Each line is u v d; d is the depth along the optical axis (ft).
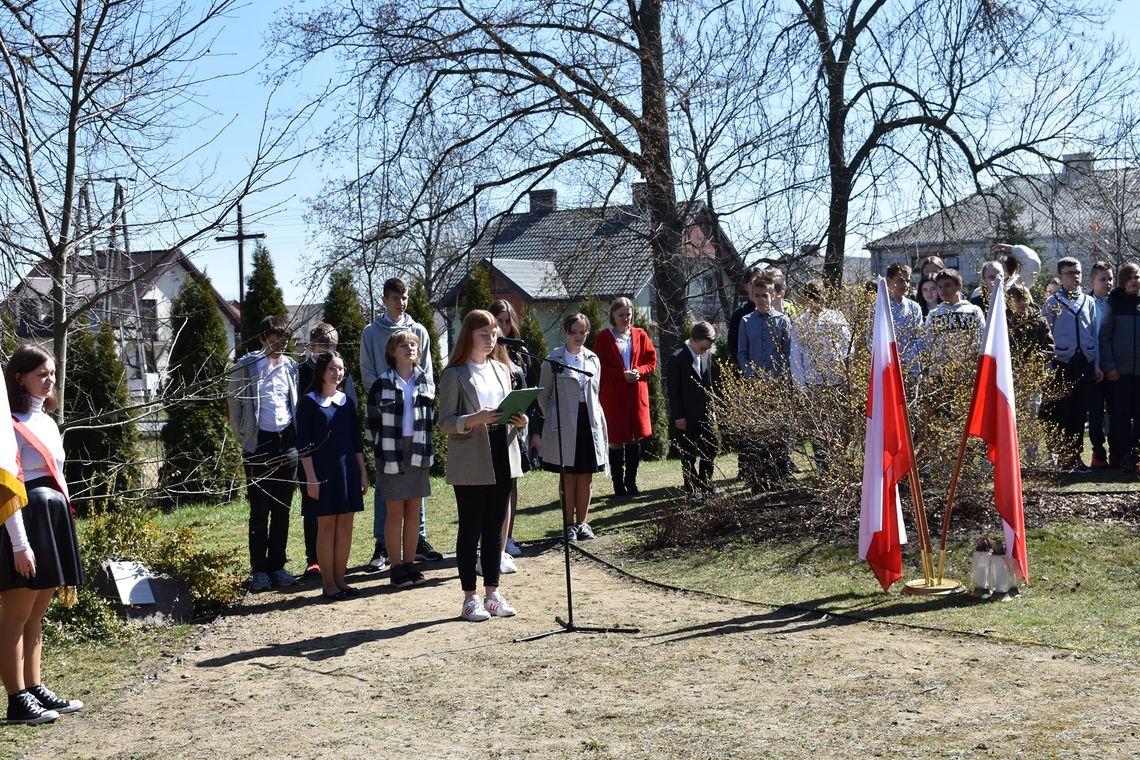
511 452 23.62
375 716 16.96
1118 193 72.90
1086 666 16.99
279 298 52.06
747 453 32.78
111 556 24.82
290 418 28.78
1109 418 35.73
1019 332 32.81
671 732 15.31
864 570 24.89
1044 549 24.54
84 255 24.32
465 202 61.67
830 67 60.08
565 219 63.72
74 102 23.08
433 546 32.76
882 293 22.79
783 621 21.40
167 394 25.05
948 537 26.30
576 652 19.98
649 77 59.67
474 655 20.22
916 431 27.96
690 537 29.76
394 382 26.94
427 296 65.72
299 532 38.29
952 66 59.11
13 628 17.28
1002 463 22.08
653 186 60.80
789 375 30.71
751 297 35.29
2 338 23.67
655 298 65.26
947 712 15.28
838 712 15.65
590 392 31.45
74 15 23.30
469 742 15.47
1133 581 22.07
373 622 23.54
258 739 16.11
